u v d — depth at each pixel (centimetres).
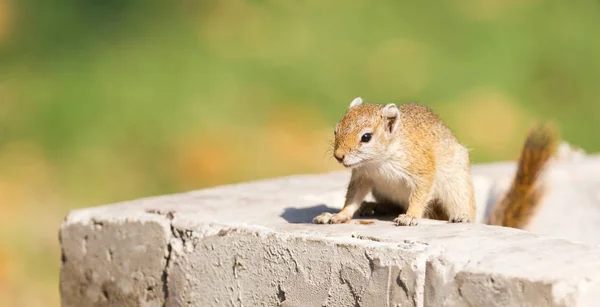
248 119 1525
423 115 720
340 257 579
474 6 1839
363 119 677
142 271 683
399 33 1766
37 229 1256
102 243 703
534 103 1608
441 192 726
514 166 972
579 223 906
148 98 1556
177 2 1830
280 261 609
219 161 1424
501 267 520
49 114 1514
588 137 1555
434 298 539
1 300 1113
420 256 546
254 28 1759
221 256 641
